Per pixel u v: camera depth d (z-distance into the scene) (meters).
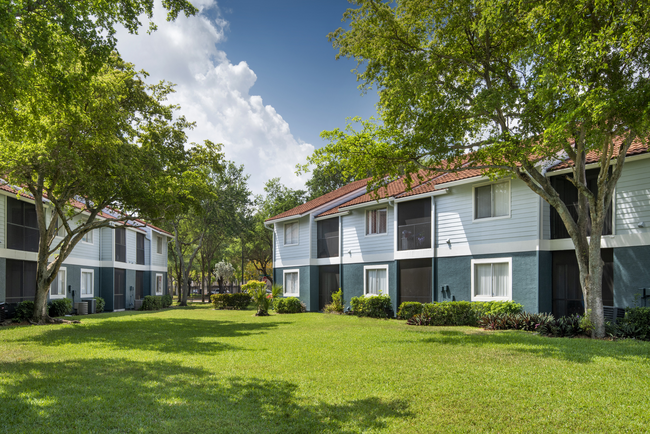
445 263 18.78
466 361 8.57
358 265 23.45
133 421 5.19
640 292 12.98
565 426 5.06
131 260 32.47
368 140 13.76
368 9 13.99
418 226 20.23
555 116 10.30
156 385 6.80
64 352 10.05
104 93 14.70
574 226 12.42
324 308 24.70
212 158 23.55
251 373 7.75
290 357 9.32
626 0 9.56
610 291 14.10
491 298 16.81
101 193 17.48
